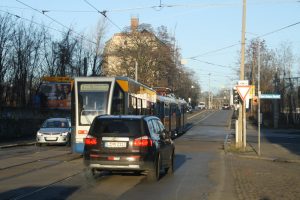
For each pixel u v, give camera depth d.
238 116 28.77
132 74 68.06
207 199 11.47
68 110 48.44
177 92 73.19
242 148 27.80
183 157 23.48
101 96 21.03
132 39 69.12
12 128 36.50
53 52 52.25
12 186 12.87
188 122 71.94
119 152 13.81
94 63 56.50
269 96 43.75
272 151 28.03
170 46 70.38
